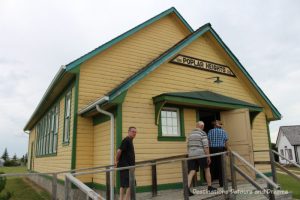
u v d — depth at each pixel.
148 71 9.16
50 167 13.95
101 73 10.55
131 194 5.63
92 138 10.10
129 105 8.87
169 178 9.09
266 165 12.21
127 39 11.55
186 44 10.47
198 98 9.51
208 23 11.39
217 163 10.16
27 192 13.35
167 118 9.78
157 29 12.68
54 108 14.27
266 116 12.88
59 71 10.11
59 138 12.23
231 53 11.95
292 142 43.81
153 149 9.00
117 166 7.04
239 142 10.05
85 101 10.03
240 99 12.20
